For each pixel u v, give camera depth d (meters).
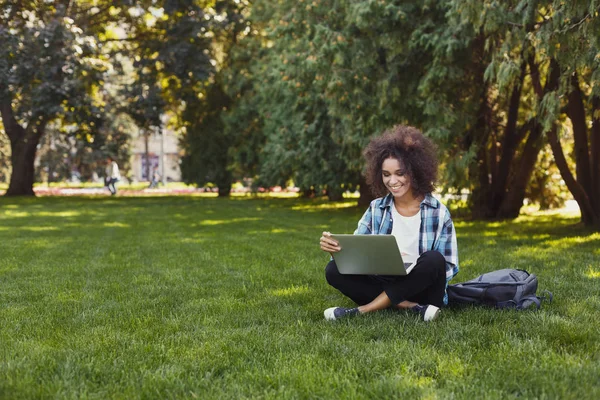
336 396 2.79
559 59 8.38
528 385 2.86
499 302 4.47
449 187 11.62
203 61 24.00
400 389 2.83
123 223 13.95
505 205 14.90
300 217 15.71
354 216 16.00
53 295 5.45
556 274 6.21
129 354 3.48
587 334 3.71
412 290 4.23
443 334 3.79
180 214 16.97
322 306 4.83
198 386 2.95
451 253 4.40
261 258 7.80
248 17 23.05
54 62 20.36
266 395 2.80
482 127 13.52
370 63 11.85
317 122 17.27
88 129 23.48
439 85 11.30
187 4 24.17
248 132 25.39
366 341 3.75
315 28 12.37
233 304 4.89
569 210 18.62
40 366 3.25
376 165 4.42
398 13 10.72
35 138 28.23
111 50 26.66
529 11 8.53
